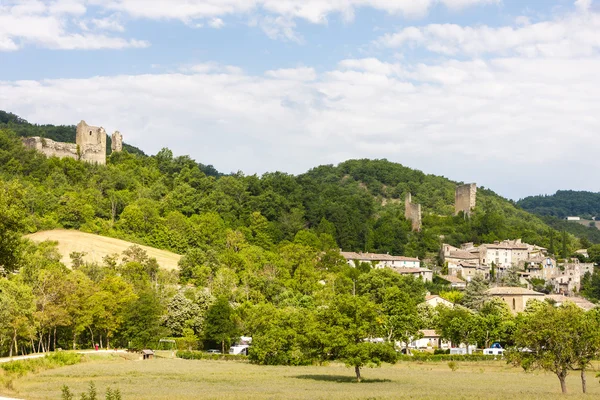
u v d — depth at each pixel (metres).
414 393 83.25
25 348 139.38
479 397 77.62
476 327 159.12
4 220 75.31
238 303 174.25
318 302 183.25
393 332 152.38
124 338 148.75
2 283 122.94
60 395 74.25
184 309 159.88
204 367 121.25
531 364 90.56
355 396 78.94
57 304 135.50
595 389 95.19
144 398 74.44
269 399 75.06
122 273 182.50
